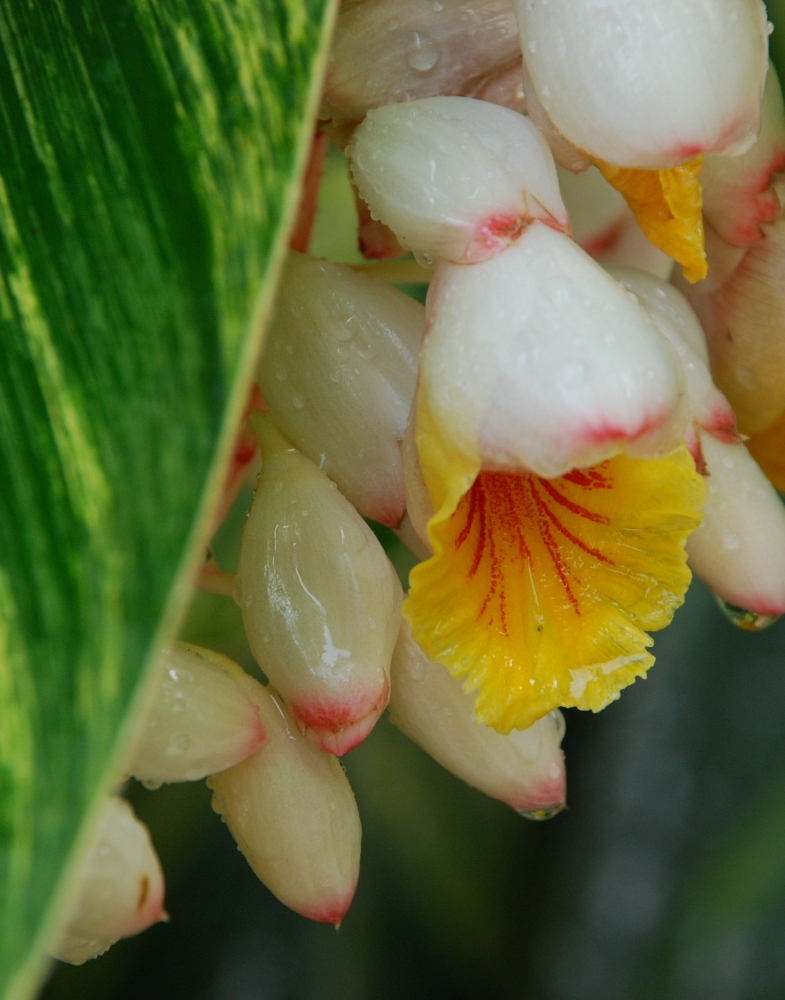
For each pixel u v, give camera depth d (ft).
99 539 1.05
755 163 1.25
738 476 1.24
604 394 1.12
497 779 1.23
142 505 1.06
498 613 1.18
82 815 1.03
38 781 1.03
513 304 1.13
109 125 1.10
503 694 1.17
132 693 1.04
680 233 1.18
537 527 1.19
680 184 1.18
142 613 1.05
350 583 1.18
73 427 1.07
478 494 1.19
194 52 1.10
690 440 1.21
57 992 1.71
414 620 1.16
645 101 1.14
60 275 1.08
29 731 1.04
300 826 1.20
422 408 1.14
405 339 1.21
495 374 1.13
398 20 1.20
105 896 1.14
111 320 1.08
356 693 1.18
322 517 1.19
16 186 1.10
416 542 1.21
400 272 1.26
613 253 1.32
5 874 1.03
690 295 1.30
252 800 1.20
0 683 1.04
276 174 1.08
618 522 1.18
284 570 1.18
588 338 1.12
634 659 1.18
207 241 1.08
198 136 1.09
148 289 1.08
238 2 1.10
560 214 1.16
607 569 1.18
